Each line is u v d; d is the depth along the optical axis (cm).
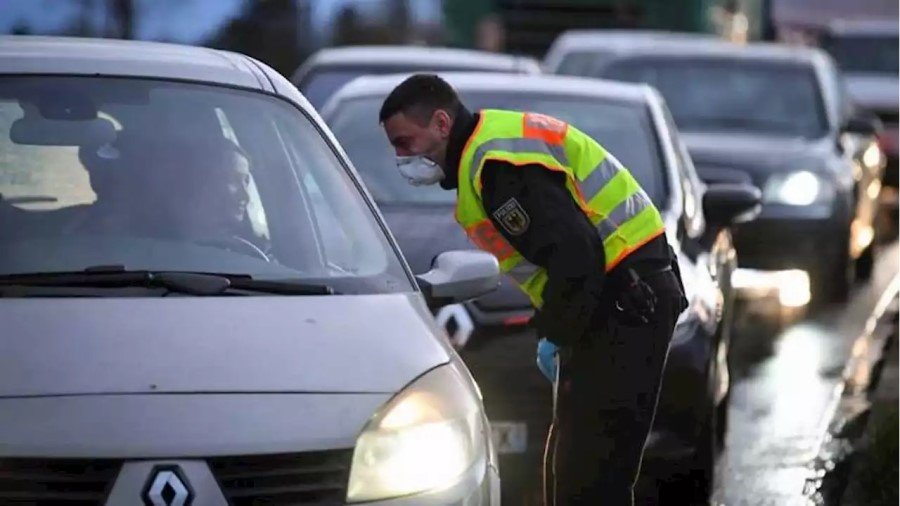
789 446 2767
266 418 1409
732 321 3062
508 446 2231
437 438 1462
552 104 2811
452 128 1753
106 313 1514
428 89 1750
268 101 1852
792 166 4022
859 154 4594
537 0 7619
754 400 3127
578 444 1797
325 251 1738
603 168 1772
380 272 1720
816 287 4109
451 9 7206
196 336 1489
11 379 1414
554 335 1744
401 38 6575
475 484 1487
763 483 2523
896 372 3400
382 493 1423
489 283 1775
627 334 1764
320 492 1407
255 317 1536
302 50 5809
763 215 4000
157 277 1603
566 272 1698
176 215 1719
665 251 1795
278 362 1468
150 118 1783
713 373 2356
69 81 1788
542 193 1708
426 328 1600
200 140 1780
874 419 2869
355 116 2806
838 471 2592
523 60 4438
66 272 1612
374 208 1809
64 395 1403
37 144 1734
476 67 4275
